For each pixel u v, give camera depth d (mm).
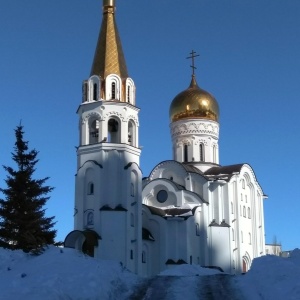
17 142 41906
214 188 60375
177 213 56625
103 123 50969
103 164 50375
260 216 65562
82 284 20391
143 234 54469
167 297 21000
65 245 48156
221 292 21875
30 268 23422
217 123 66438
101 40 54000
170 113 67188
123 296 21312
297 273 21812
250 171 65000
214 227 58656
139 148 52750
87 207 50156
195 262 56312
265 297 19344
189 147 64875
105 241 48281
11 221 39281
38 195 41094
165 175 62188
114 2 55562
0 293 18625
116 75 52312
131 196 50906
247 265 62156
